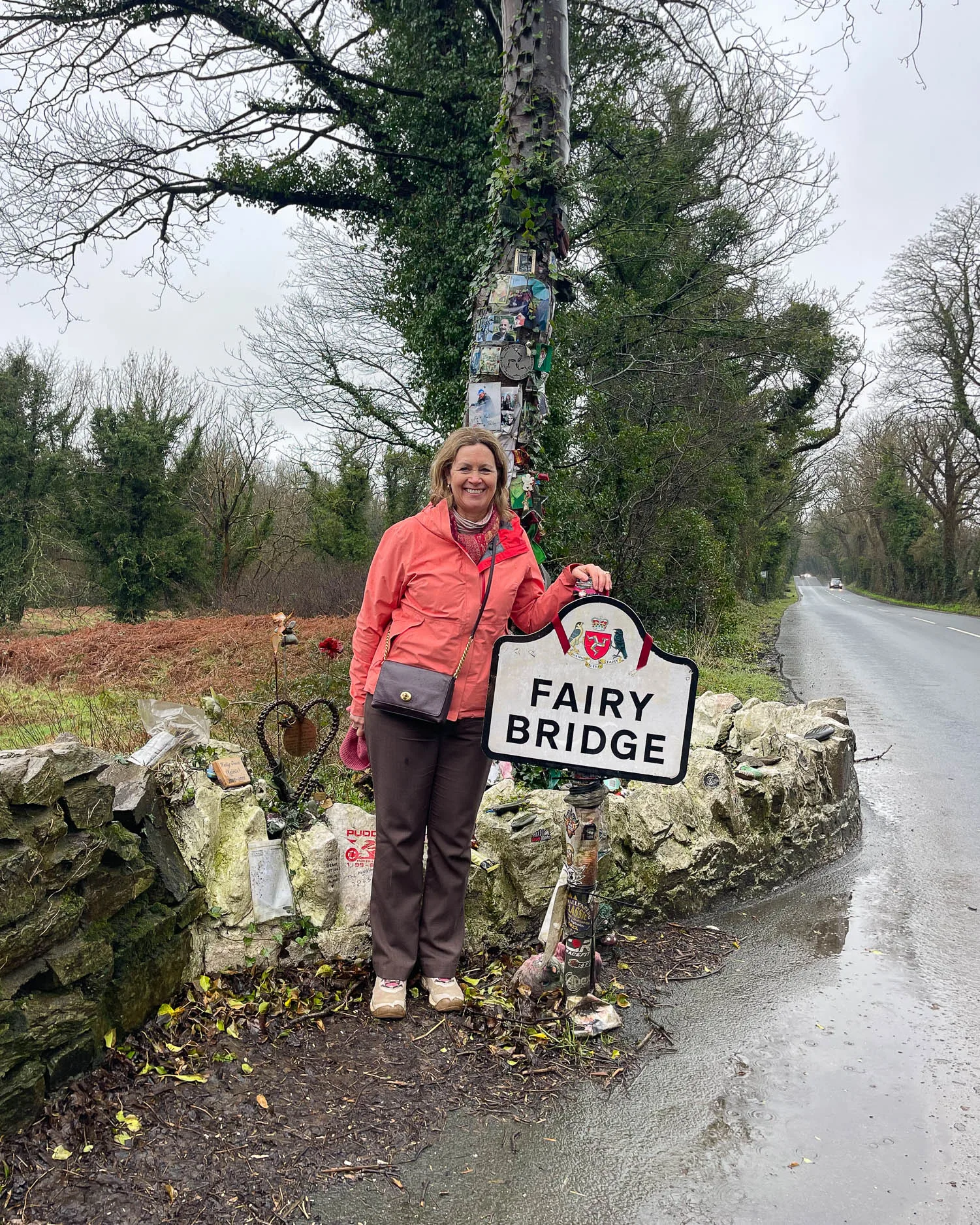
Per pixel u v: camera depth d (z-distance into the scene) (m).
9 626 22.09
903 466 50.84
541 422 5.11
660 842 3.81
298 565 26.61
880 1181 2.22
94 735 5.71
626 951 3.55
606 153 15.10
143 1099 2.32
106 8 12.58
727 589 16.81
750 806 4.30
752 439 23.08
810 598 61.19
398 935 2.91
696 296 18.08
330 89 13.59
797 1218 2.08
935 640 22.25
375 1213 2.04
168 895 2.71
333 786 4.65
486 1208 2.08
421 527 2.84
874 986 3.35
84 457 24.25
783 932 3.86
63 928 2.27
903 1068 2.77
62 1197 1.99
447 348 12.83
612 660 2.74
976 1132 2.45
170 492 24.14
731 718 5.20
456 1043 2.76
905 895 4.37
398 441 22.38
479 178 12.20
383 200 14.10
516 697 2.78
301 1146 2.24
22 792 2.19
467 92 12.29
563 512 12.09
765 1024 3.03
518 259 5.07
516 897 3.42
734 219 17.70
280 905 3.00
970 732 9.05
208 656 11.29
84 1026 2.31
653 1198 2.13
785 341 21.03
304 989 2.93
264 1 12.91
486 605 2.84
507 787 3.96
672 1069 2.72
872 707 10.74
